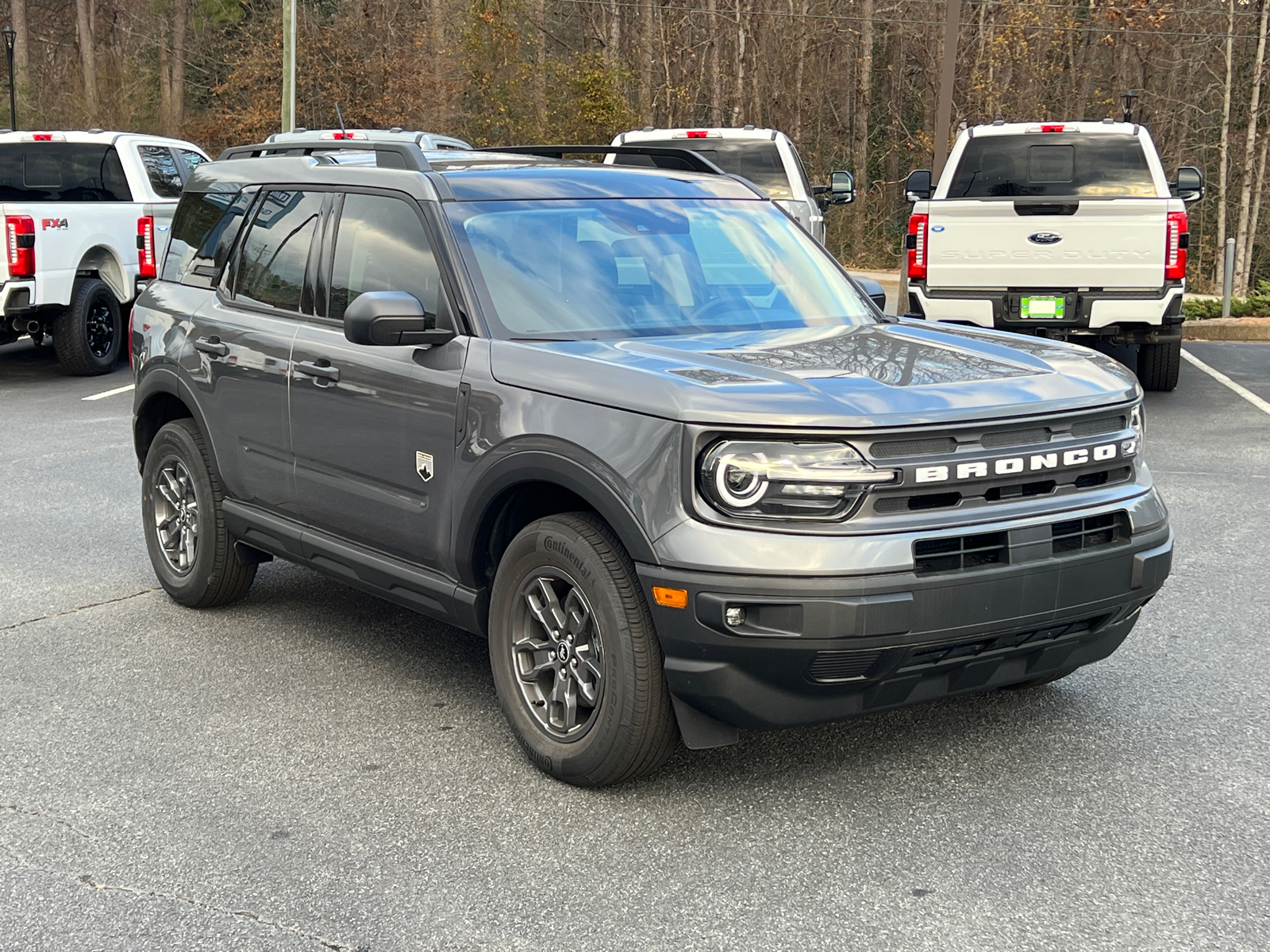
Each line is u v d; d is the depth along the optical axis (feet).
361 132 43.04
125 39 194.18
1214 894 11.05
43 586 20.88
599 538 12.73
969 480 12.04
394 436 14.98
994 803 12.87
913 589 11.60
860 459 11.66
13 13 184.14
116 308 46.57
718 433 11.78
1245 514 24.82
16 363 49.39
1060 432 12.69
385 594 15.92
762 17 143.54
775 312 15.78
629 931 10.55
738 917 10.75
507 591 13.82
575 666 13.21
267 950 10.30
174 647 17.94
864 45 143.74
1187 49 134.10
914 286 36.06
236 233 18.66
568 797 13.12
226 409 18.01
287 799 13.12
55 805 12.98
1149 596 13.30
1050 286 35.24
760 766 13.80
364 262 16.05
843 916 10.77
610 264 15.46
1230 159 137.08
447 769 13.84
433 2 144.25
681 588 11.75
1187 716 15.11
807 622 11.46
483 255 14.85
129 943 10.41
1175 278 34.50
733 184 17.94
